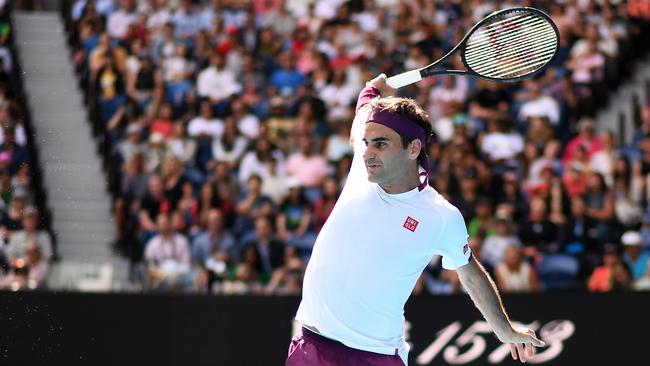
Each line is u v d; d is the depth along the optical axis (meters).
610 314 35.62
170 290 39.22
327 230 15.77
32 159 46.28
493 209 45.72
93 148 52.25
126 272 39.16
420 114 15.41
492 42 18.02
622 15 59.22
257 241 42.09
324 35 58.84
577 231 43.53
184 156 49.75
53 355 34.06
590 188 45.59
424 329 35.41
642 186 46.69
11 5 58.03
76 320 34.59
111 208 48.59
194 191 47.75
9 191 39.69
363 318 15.59
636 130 51.59
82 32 57.94
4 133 46.03
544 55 18.03
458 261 16.11
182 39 57.91
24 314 33.94
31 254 38.44
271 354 35.38
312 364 15.80
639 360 35.31
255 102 53.12
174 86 54.50
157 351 35.22
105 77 53.75
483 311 16.75
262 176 48.12
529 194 48.22
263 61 57.06
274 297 35.66
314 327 15.86
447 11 61.28
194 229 43.97
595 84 55.16
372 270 15.44
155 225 44.44
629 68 57.28
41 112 54.44
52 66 57.94
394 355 16.02
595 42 56.69
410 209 15.45
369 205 15.55
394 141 15.13
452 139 49.97
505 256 40.84
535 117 51.91
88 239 47.31
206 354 35.34
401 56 57.50
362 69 55.44
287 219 44.75
